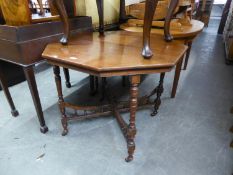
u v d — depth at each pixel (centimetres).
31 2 115
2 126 121
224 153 103
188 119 132
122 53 83
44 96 156
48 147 106
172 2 95
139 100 129
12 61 96
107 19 163
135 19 169
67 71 166
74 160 98
